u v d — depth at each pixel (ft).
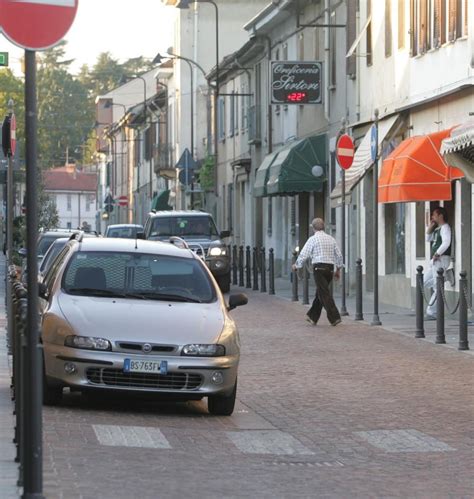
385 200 114.01
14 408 53.42
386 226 135.64
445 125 114.93
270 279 151.53
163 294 61.41
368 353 84.89
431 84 118.11
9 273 82.69
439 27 114.83
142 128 390.21
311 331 101.50
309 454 48.55
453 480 43.19
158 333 57.26
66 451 46.09
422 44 119.65
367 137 133.90
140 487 40.04
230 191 240.73
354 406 61.67
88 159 606.55
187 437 51.72
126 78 496.64
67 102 582.35
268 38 200.23
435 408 60.54
